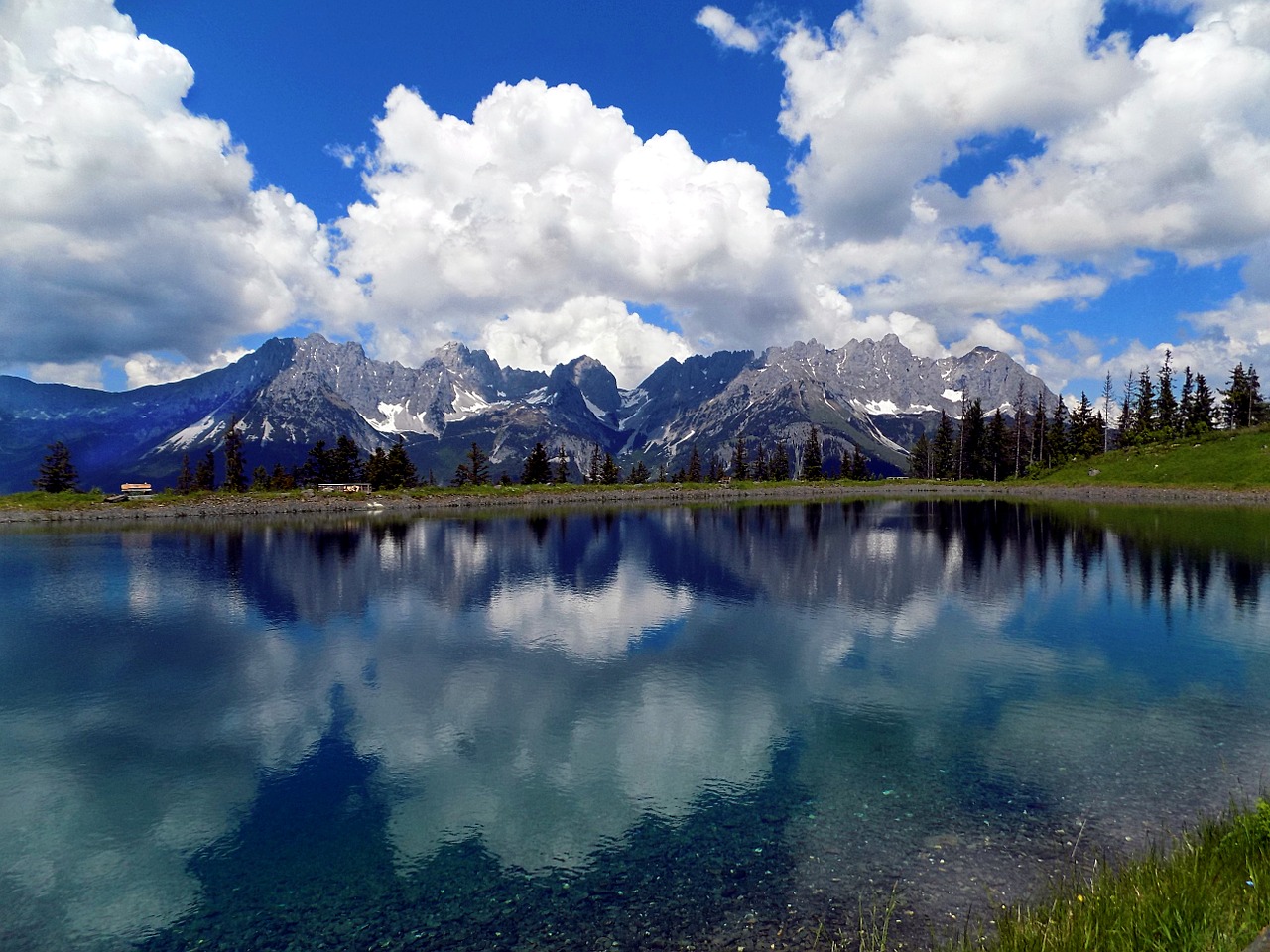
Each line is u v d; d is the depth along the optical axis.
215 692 25.28
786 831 14.74
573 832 15.10
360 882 13.52
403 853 14.52
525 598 42.34
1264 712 21.28
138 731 21.69
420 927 12.07
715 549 65.19
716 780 17.42
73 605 41.31
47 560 61.22
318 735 21.22
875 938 11.05
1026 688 23.94
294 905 12.84
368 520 110.00
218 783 18.06
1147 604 37.22
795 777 17.41
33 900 13.19
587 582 47.84
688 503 150.38
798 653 29.27
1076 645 29.47
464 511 133.50
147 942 11.98
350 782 17.95
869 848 13.93
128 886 13.62
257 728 21.86
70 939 12.07
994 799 15.82
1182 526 75.12
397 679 26.56
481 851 14.46
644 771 18.14
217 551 67.00
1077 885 11.98
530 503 153.88
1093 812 15.02
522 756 19.36
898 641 30.86
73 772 18.89
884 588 43.91
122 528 96.75
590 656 29.33
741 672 26.66
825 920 11.64
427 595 43.53
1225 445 139.38
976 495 157.88
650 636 32.66
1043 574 47.53
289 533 87.25
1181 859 11.38
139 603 41.75
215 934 12.12
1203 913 8.97
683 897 12.55
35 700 24.59
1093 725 20.41
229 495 134.50
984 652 28.73
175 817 16.34
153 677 27.08
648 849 14.27
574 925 11.91
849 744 19.48
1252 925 8.60
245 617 37.78
